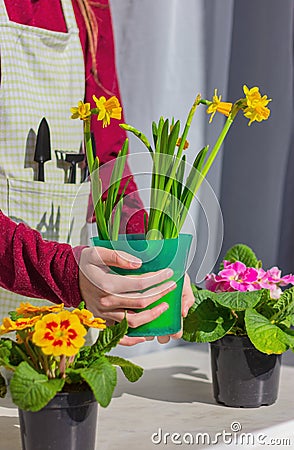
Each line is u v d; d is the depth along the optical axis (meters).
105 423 1.17
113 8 1.79
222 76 1.98
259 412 1.23
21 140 1.43
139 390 1.36
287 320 1.27
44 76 1.47
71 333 0.91
